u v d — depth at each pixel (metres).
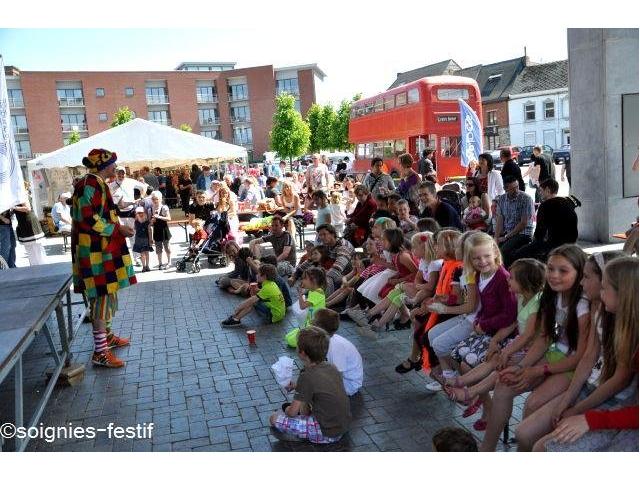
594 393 2.88
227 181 16.47
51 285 5.19
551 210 6.70
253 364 5.55
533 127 45.59
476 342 4.02
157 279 10.08
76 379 5.31
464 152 16.06
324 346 3.87
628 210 9.80
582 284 3.18
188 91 56.44
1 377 3.08
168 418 4.46
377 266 6.69
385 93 21.70
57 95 50.31
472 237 4.04
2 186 5.55
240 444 3.97
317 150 58.69
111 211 5.68
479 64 52.25
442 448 2.97
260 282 7.00
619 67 9.40
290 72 64.31
